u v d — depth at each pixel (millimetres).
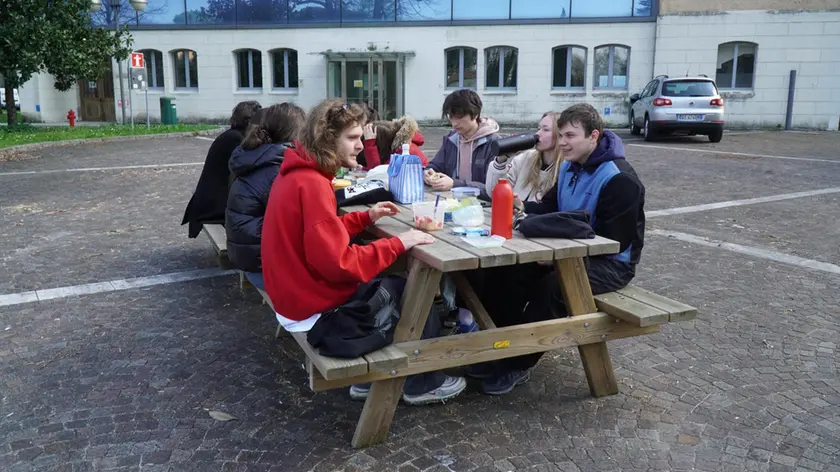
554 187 3924
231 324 4707
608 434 3266
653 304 3379
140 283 5582
